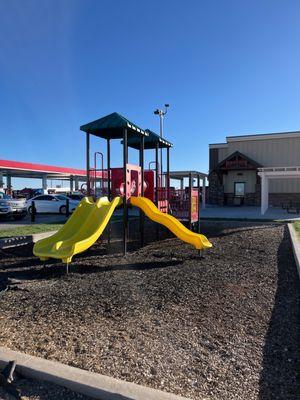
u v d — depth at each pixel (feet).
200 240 28.22
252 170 102.94
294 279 20.72
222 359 11.52
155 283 20.21
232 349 12.19
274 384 10.14
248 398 9.51
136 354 11.81
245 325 14.21
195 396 9.53
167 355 11.75
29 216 75.92
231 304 16.61
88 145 32.65
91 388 9.55
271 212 75.87
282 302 16.81
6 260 27.71
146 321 14.69
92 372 10.39
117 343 12.64
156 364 11.15
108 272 23.27
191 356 11.69
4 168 121.90
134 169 32.89
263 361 11.40
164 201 39.63
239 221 54.95
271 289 18.86
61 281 21.20
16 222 59.98
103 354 11.82
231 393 9.71
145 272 23.06
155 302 16.98
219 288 19.06
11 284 20.56
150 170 40.04
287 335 13.25
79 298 17.78
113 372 10.66
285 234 39.93
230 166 100.53
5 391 9.87
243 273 22.25
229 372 10.75
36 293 18.80
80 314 15.57
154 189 39.14
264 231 42.73
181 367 11.00
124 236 29.50
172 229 29.60
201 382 10.19
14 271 24.08
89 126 31.48
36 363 10.68
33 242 36.35
